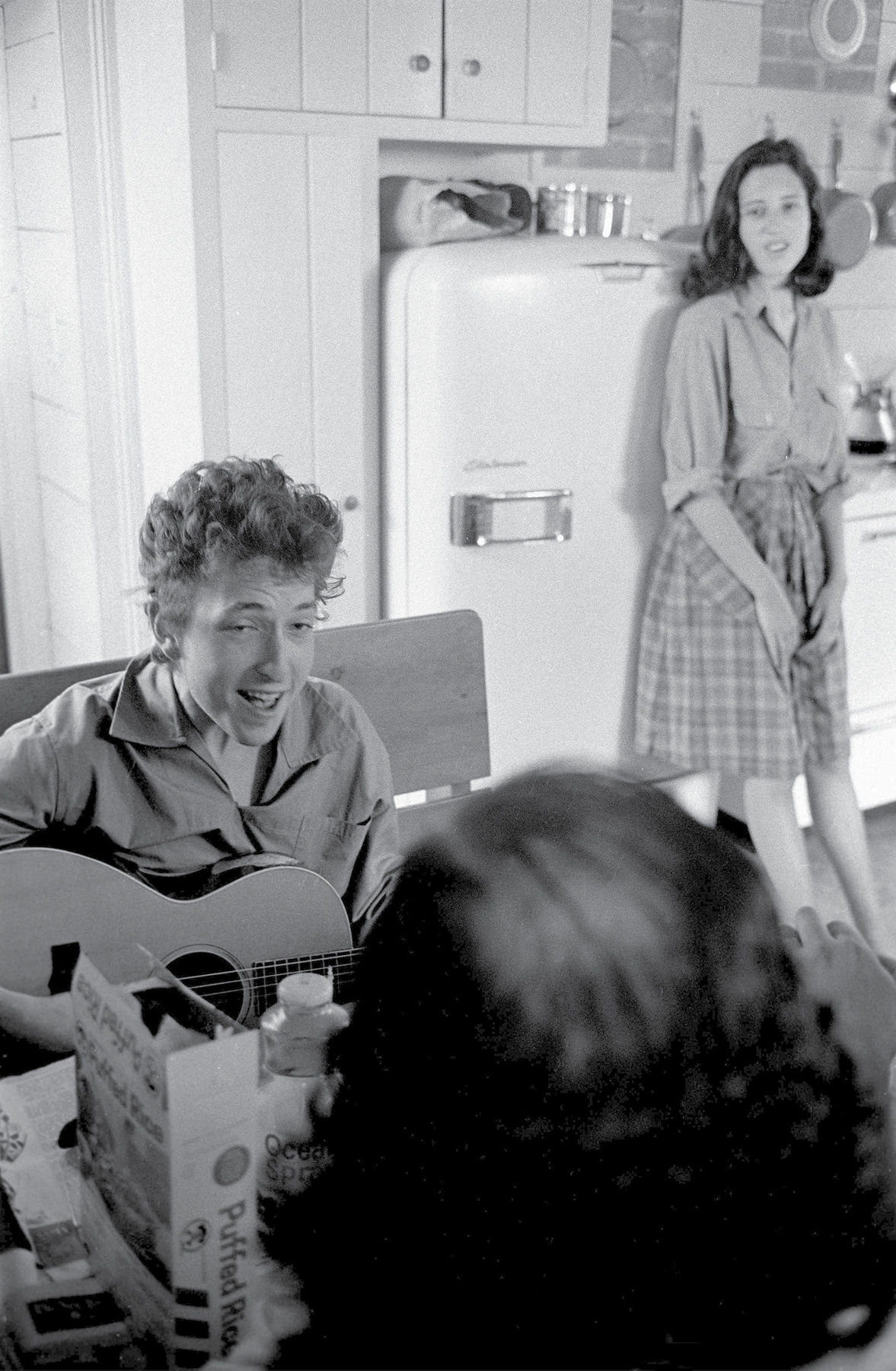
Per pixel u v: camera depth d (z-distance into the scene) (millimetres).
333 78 2508
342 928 1231
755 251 2547
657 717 2830
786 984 437
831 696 2703
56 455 3277
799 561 2672
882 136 3555
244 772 1368
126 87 2686
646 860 422
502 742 2850
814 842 3217
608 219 2994
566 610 2822
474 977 409
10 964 1153
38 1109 913
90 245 2854
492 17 2645
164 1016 654
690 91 3217
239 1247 647
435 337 2578
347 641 1662
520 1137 414
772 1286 451
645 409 2770
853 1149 453
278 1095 776
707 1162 424
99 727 1323
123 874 1169
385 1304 458
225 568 1205
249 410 2631
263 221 2523
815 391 2654
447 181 2844
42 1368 683
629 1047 406
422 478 2691
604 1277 434
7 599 3607
